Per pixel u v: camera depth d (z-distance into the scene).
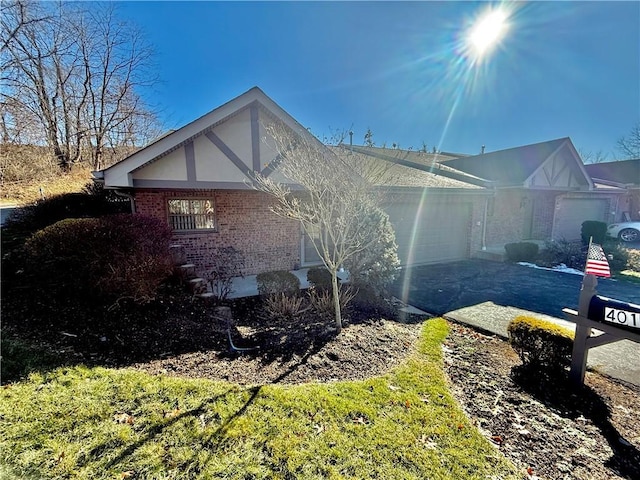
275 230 9.39
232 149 7.78
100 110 23.42
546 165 13.17
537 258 11.80
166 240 6.08
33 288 5.37
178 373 3.84
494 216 13.73
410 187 9.61
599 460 2.77
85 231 5.31
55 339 4.27
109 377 3.56
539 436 3.04
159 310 5.48
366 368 4.16
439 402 3.46
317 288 7.13
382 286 6.98
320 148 5.96
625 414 3.42
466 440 2.91
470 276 9.77
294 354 4.48
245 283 8.15
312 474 2.45
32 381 3.32
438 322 6.04
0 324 4.41
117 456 2.50
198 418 2.98
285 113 7.95
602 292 8.29
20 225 9.29
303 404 3.28
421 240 11.60
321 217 5.32
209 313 5.75
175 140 7.18
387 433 2.93
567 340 3.94
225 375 3.85
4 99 17.03
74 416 2.88
